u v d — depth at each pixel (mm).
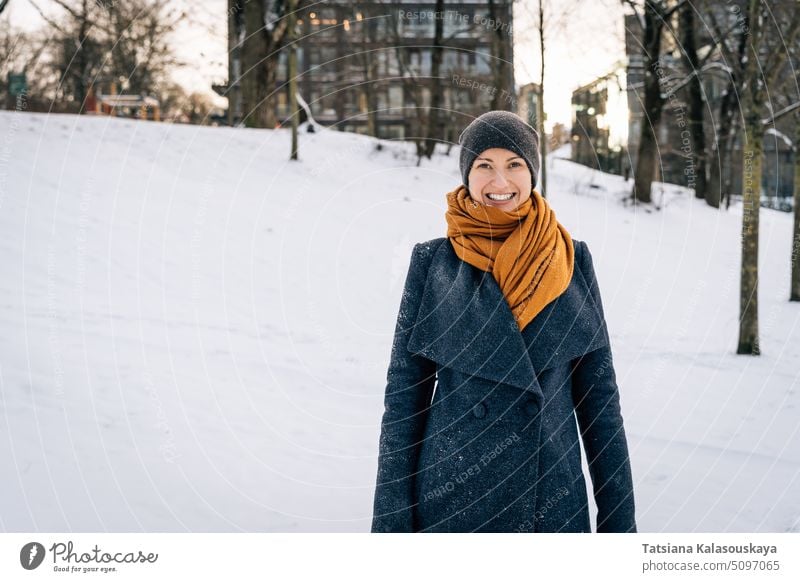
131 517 2893
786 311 9000
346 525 2996
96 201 9211
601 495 1723
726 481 3637
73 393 4230
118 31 11633
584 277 1828
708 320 8359
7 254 7230
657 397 5352
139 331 5965
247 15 14695
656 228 13203
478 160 1764
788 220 17250
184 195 10367
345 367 6020
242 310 7516
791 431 4469
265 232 10031
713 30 13031
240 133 13773
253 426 4242
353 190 12148
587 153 16484
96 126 11906
